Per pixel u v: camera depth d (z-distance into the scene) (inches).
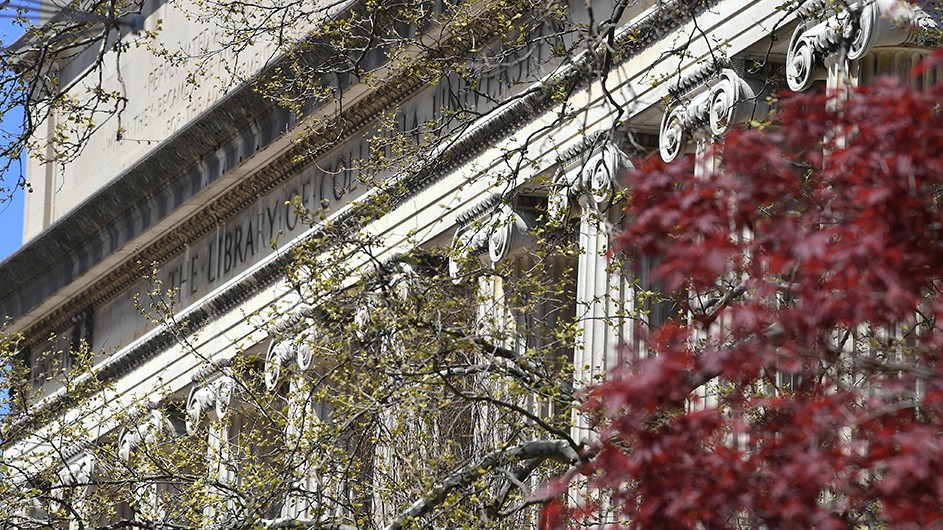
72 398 1971.0
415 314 1277.1
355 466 1405.0
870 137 839.1
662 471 848.3
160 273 2728.8
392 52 1627.7
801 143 908.0
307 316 1328.7
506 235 1824.6
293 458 1348.4
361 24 2010.3
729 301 1011.3
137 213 2672.2
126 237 2716.5
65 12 1069.1
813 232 861.2
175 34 2716.5
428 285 1323.8
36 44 1472.7
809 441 829.2
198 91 2620.6
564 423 1266.0
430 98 2062.0
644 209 903.7
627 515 915.4
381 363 1252.5
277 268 2372.0
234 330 2468.0
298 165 2346.2
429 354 1246.9
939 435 866.1
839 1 1270.9
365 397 1312.7
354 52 2076.8
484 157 1942.7
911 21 1306.6
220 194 2507.4
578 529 1256.8
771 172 900.0
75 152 1523.1
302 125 2220.7
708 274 875.4
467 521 1256.8
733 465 832.9
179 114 2689.5
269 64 2160.4
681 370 858.1
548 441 1223.5
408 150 1528.1
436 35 1908.2
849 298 815.1
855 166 851.4
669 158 1600.6
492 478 1331.2
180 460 1648.6
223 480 1740.9
